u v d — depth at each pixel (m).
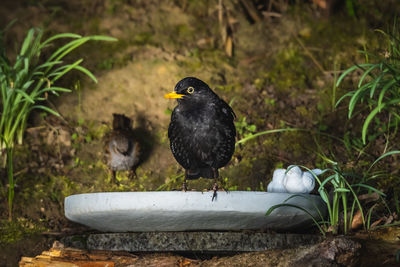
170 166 7.38
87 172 7.37
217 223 5.04
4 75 7.18
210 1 9.72
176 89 5.15
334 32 8.93
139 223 5.09
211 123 5.08
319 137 7.40
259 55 8.84
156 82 8.41
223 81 8.39
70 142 7.70
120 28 9.34
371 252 4.36
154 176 7.29
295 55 8.72
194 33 9.27
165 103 8.16
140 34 9.22
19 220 6.64
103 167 7.41
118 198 4.83
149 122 7.93
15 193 7.02
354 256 4.19
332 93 7.96
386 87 4.97
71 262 5.01
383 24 8.81
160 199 4.72
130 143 7.07
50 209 6.87
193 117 5.09
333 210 5.21
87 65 8.72
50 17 9.65
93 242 5.49
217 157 5.26
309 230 5.66
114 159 7.05
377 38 8.62
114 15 9.59
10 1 10.01
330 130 7.52
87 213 5.08
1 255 6.17
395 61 6.44
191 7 9.64
